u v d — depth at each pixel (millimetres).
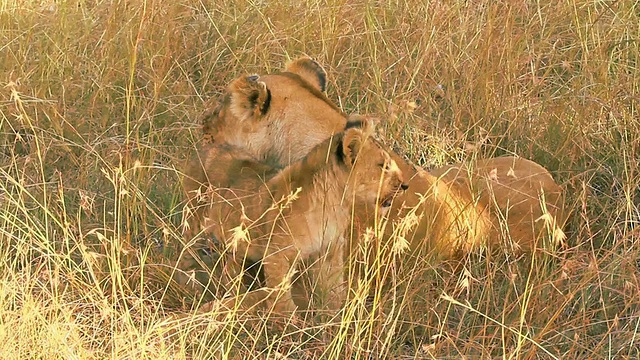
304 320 9680
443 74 13570
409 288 9984
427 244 10422
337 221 9969
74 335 8984
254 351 9555
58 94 13562
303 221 9836
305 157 9898
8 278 9883
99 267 10008
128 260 10273
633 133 12555
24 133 13164
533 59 13930
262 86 10523
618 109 12961
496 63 13508
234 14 15094
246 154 10703
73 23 14617
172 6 14805
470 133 12797
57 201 11109
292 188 9828
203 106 13148
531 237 10836
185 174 10984
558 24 14703
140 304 9453
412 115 12680
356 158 9734
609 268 10250
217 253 10406
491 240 10797
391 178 9906
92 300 9328
